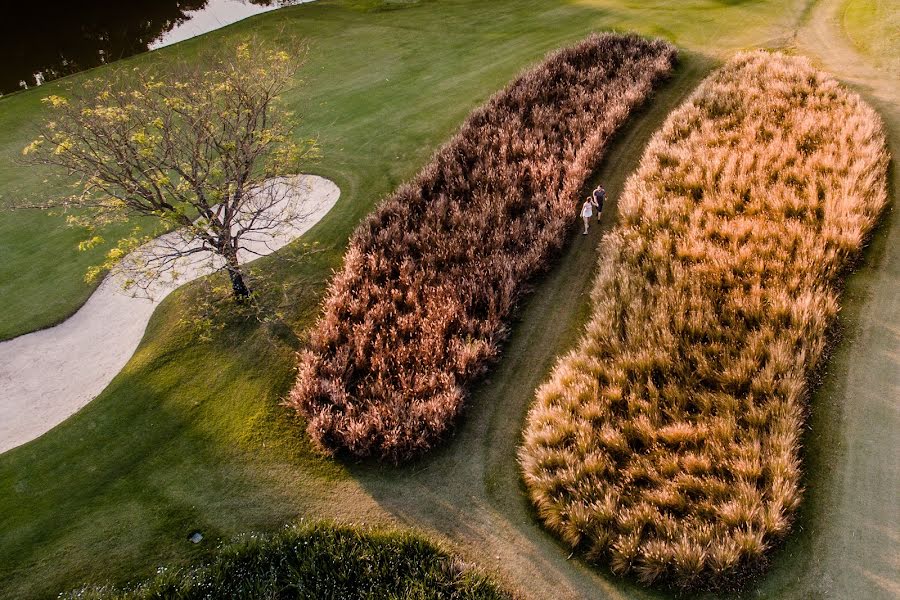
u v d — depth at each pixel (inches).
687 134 789.2
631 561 387.9
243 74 639.8
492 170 768.3
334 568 417.1
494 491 459.5
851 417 448.1
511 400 526.9
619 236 643.5
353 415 510.3
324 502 465.4
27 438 560.1
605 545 400.8
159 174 537.6
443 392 506.0
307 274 697.0
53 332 669.9
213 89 608.1
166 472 500.7
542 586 396.2
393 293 609.9
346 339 583.2
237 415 541.0
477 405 526.3
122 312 692.7
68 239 802.2
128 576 430.9
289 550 431.2
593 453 439.8
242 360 595.2
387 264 652.7
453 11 1433.3
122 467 509.4
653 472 424.5
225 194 557.9
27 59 1502.2
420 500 459.5
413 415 493.4
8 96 1238.3
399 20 1427.2
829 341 502.3
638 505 407.2
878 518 390.9
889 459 419.8
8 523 472.4
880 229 599.5
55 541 456.4
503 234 661.9
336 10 1539.1
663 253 599.2
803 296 517.7
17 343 655.1
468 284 606.9
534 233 674.2
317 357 554.9
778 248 569.0
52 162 548.1
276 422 530.6
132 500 481.4
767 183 665.6
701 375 483.5
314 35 1384.1
